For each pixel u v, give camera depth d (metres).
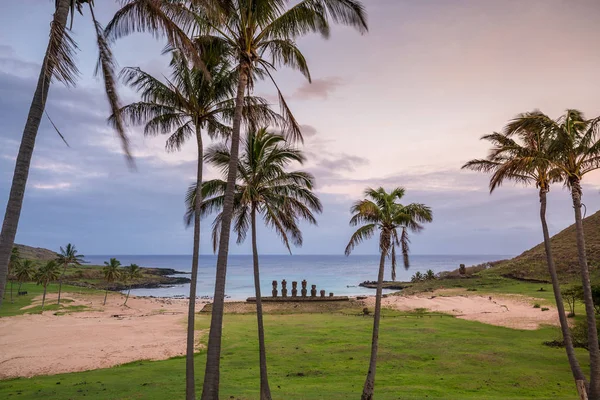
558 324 43.03
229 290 127.44
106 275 87.50
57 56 8.20
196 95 18.56
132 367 30.73
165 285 153.75
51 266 77.56
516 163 20.83
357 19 14.38
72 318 62.22
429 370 27.39
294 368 29.03
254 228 22.05
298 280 165.25
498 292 69.56
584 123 20.50
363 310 58.59
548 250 22.28
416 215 22.61
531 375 25.39
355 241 23.05
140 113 18.50
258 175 21.56
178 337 42.38
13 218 8.07
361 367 28.75
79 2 10.03
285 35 15.37
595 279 67.56
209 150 20.95
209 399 13.51
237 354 33.81
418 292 79.31
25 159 8.35
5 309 71.06
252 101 18.45
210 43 16.50
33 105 8.55
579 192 20.94
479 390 22.69
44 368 31.11
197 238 18.19
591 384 19.39
